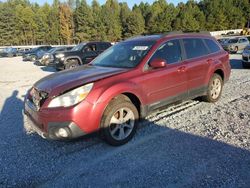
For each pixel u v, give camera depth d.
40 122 4.43
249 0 102.94
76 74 4.91
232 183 3.55
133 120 4.89
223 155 4.27
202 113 6.21
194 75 6.07
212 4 98.00
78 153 4.55
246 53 13.74
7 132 5.60
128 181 3.70
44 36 95.50
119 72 4.88
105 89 4.48
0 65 24.98
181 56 5.90
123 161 4.22
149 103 5.17
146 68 5.14
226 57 7.18
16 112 7.09
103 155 4.44
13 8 97.00
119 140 4.71
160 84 5.30
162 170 3.92
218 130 5.22
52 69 19.09
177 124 5.60
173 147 4.60
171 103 5.68
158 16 97.50
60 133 4.28
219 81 7.00
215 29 96.75
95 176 3.86
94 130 4.44
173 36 5.92
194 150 4.47
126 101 4.80
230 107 6.59
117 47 6.06
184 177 3.73
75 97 4.28
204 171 3.85
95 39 92.19
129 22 93.38
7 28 90.75
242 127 5.32
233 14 98.50
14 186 3.70
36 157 4.47
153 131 5.29
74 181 3.76
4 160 4.41
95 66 5.50
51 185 3.69
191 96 6.13
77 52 15.94
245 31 68.12
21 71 18.53
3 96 9.43
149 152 4.46
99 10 96.31
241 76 11.27
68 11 92.94
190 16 92.38
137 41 5.85
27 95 5.11
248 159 4.12
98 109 4.39
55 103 4.30
